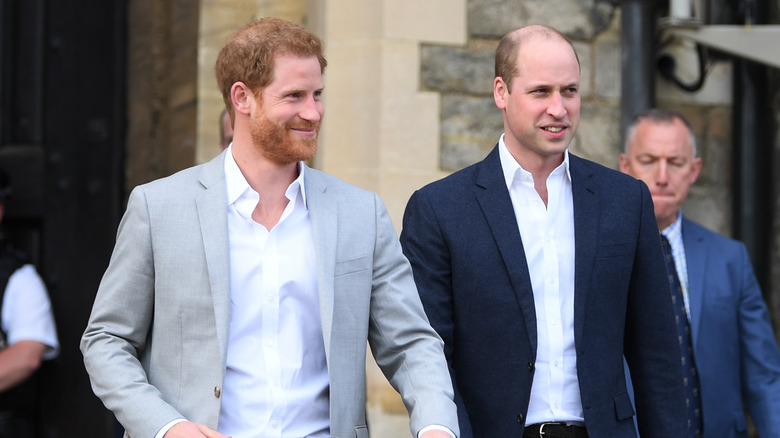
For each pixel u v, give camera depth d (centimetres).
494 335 1148
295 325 1009
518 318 1144
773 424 1499
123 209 1967
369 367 1692
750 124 1834
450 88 1722
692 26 1750
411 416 998
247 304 1002
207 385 979
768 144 1839
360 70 1711
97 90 1988
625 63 1783
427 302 1163
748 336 1546
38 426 1941
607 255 1162
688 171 1577
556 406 1145
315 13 1811
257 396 991
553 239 1173
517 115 1158
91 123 1983
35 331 1838
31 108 2002
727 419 1504
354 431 1005
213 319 986
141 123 1966
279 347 1003
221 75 1026
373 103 1698
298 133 996
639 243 1191
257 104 996
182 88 1909
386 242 1058
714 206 1866
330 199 1048
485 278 1155
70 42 1998
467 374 1162
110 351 984
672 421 1180
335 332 1005
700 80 1808
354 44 1717
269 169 1021
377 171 1686
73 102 1992
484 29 1741
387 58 1694
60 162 1991
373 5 1708
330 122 1723
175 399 988
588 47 1786
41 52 2005
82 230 1970
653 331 1191
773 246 1842
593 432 1127
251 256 1010
